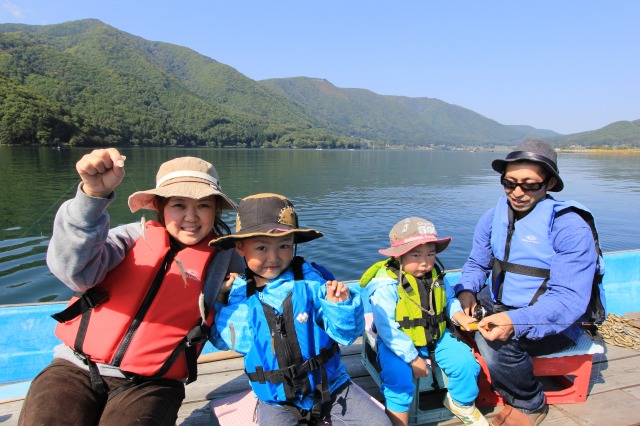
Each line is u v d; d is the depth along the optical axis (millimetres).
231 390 2664
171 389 1944
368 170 41250
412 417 2406
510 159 2500
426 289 2406
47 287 6926
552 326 2371
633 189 24984
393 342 2270
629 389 2799
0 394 2561
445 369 2352
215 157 60719
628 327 3725
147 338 1870
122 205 14602
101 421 1718
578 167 51469
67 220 1609
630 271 4430
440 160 76438
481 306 2842
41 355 3102
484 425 2342
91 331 1842
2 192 17266
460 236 11578
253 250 2012
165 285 1924
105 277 1923
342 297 1963
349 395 2090
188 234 2062
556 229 2490
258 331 2008
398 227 2479
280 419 1953
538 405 2443
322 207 16484
